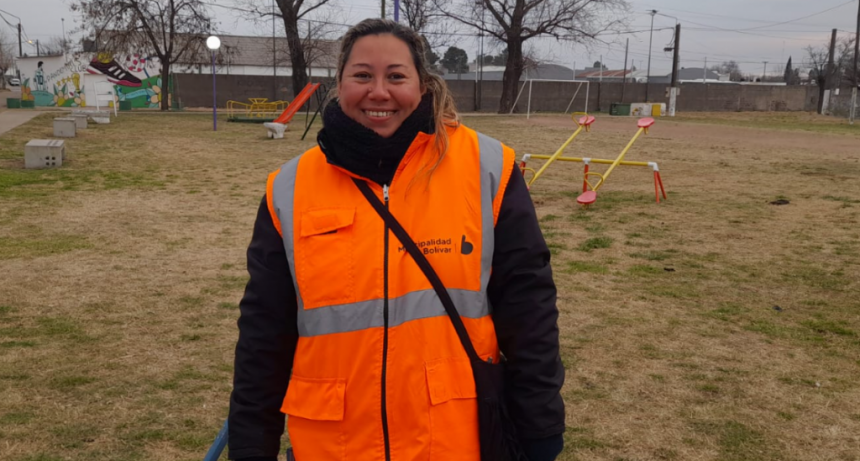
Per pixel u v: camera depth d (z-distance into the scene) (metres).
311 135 21.44
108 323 5.04
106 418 3.64
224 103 39.78
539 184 12.13
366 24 1.62
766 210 9.64
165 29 35.62
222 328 4.99
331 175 1.61
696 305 5.67
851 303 5.72
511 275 1.59
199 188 11.05
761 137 22.28
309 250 1.56
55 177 11.64
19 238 7.48
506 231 1.60
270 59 55.28
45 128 20.41
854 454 3.40
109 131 20.66
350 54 1.60
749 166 14.70
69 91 40.94
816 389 4.12
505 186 1.62
